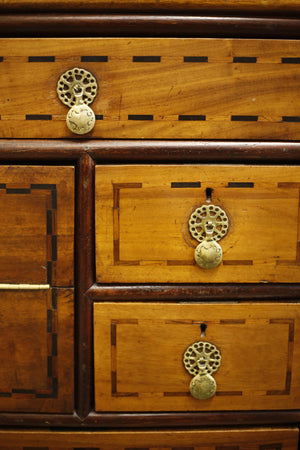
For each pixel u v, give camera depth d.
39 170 0.48
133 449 0.54
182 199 0.49
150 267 0.50
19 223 0.49
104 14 0.46
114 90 0.48
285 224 0.50
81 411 0.52
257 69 0.47
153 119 0.48
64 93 0.47
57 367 0.52
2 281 0.51
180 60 0.47
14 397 0.52
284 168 0.49
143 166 0.49
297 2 0.45
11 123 0.48
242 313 0.51
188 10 0.46
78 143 0.48
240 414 0.53
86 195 0.49
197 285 0.51
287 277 0.51
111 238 0.50
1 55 0.47
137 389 0.52
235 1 0.45
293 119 0.49
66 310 0.51
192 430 0.54
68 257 0.50
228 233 0.50
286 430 0.54
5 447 0.54
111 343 0.51
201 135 0.49
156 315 0.51
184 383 0.52
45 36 0.47
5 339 0.51
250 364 0.52
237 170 0.49
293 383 0.53
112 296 0.50
